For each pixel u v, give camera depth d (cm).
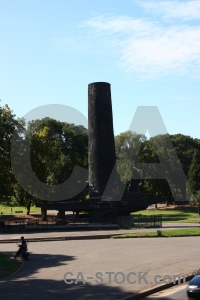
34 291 1697
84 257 2711
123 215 5831
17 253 2603
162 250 3038
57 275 2059
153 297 1670
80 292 1673
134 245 3400
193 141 11756
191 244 3434
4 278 2000
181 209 9188
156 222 5866
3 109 6347
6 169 6431
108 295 1622
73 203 5772
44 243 3706
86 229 5162
